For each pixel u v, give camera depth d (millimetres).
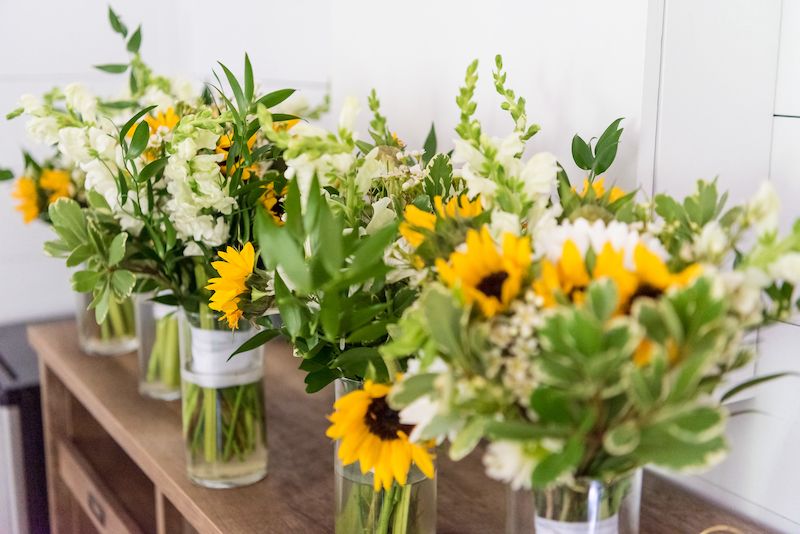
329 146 789
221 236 1059
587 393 615
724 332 623
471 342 646
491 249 680
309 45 1786
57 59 2135
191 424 1172
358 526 947
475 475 1208
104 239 1124
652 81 1002
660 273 631
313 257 740
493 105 1208
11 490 1889
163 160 1021
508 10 1163
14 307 2189
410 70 1363
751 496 1109
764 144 1102
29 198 1682
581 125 1083
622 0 1009
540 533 765
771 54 1081
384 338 897
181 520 1290
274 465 1250
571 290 660
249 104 996
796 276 641
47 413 1802
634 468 706
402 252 818
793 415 1057
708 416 604
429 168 964
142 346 1499
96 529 1794
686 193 1052
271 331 941
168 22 2248
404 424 833
